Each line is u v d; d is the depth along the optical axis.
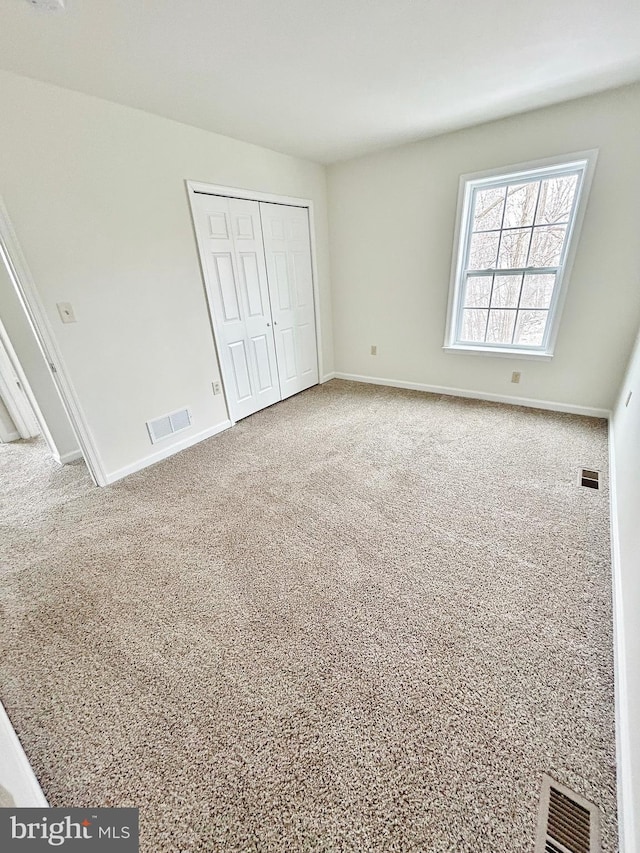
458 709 1.17
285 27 1.62
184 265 2.79
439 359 3.87
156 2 1.41
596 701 1.17
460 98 2.41
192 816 0.96
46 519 2.23
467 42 1.79
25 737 1.15
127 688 1.29
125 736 1.14
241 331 3.38
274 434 3.23
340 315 4.41
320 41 1.74
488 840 0.89
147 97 2.17
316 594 1.62
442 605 1.53
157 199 2.53
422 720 1.14
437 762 1.04
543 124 2.71
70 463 2.98
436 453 2.75
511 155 2.89
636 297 2.76
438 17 1.60
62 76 1.89
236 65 1.90
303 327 4.10
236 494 2.39
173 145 2.55
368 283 4.05
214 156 2.82
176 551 1.92
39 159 1.98
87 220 2.21
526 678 1.25
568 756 1.04
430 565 1.74
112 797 1.01
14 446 3.36
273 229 3.46
